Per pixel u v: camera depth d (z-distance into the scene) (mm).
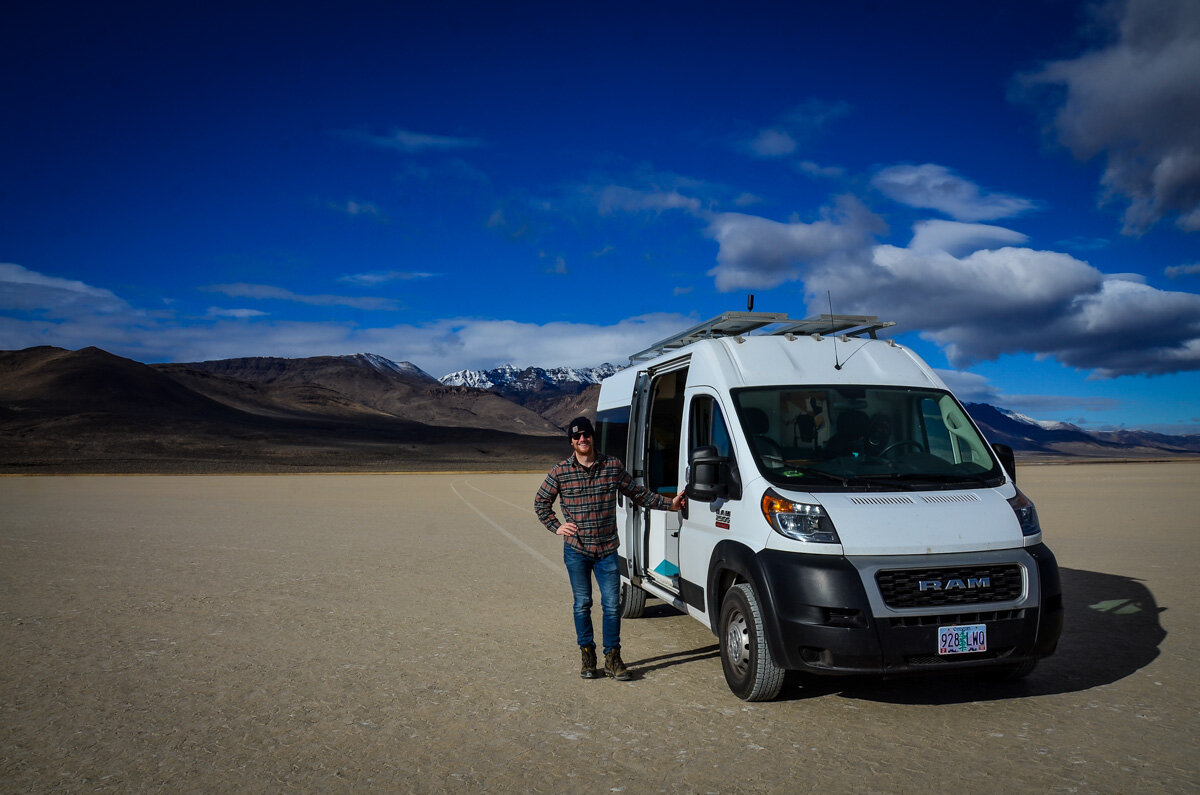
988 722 5074
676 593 6992
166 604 9211
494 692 5840
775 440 5887
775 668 5281
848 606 4898
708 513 6211
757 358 6500
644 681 6105
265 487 41812
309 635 7656
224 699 5699
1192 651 6730
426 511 24219
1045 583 5203
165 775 4359
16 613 8727
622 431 8844
